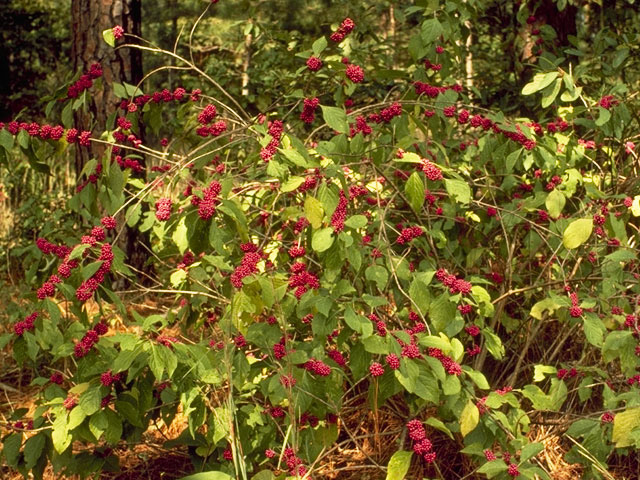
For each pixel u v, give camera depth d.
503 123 2.99
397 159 2.55
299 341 2.87
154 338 2.54
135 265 5.27
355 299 2.42
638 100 3.71
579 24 6.11
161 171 3.48
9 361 4.59
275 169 2.41
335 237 2.35
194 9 12.34
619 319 2.82
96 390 2.44
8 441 2.70
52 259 2.78
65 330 2.97
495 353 2.76
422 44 3.33
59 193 7.14
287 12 10.01
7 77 12.91
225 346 2.46
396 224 3.20
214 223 2.30
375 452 3.26
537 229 3.27
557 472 3.19
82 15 5.21
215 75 6.50
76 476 3.00
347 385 3.41
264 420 2.76
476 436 2.53
